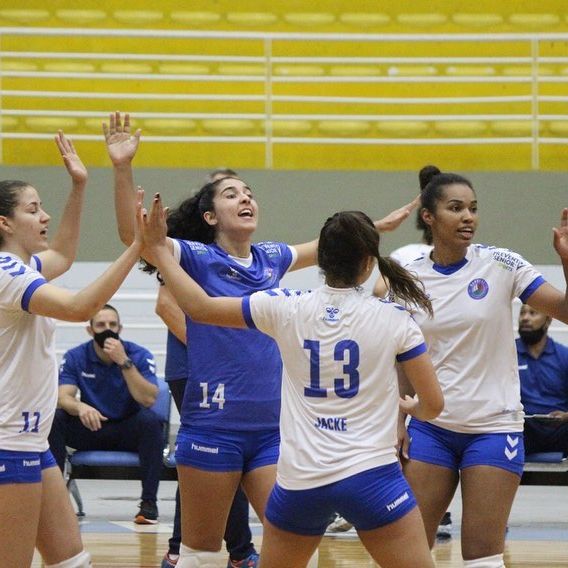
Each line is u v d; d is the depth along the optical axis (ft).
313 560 36.73
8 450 33.06
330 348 29.76
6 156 120.57
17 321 33.30
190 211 40.42
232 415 37.06
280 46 128.67
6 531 33.19
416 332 30.35
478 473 35.81
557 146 120.98
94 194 107.34
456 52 127.85
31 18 128.98
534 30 131.03
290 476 29.78
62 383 67.21
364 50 128.77
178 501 48.06
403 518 29.30
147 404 66.33
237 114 115.96
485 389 36.68
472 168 120.78
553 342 69.67
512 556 57.57
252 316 30.71
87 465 67.05
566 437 65.87
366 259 30.71
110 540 60.85
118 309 98.78
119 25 129.59
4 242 35.55
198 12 131.13
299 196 111.55
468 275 37.42
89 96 114.11
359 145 121.49
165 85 125.90
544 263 110.93
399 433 36.81
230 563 47.75
